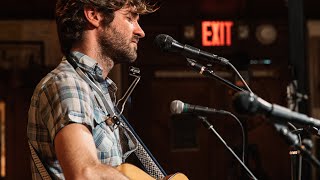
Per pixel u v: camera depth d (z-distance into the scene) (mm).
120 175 1762
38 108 1884
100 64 2029
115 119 1983
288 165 5949
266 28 5809
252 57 5816
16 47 5648
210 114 2105
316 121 1476
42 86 1894
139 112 6184
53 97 1844
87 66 1983
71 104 1815
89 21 1990
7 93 5660
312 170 4645
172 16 5719
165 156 6324
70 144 1755
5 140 5676
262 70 5828
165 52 2170
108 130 1964
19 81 5652
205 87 6211
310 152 1529
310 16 5980
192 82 6230
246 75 3451
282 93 3584
